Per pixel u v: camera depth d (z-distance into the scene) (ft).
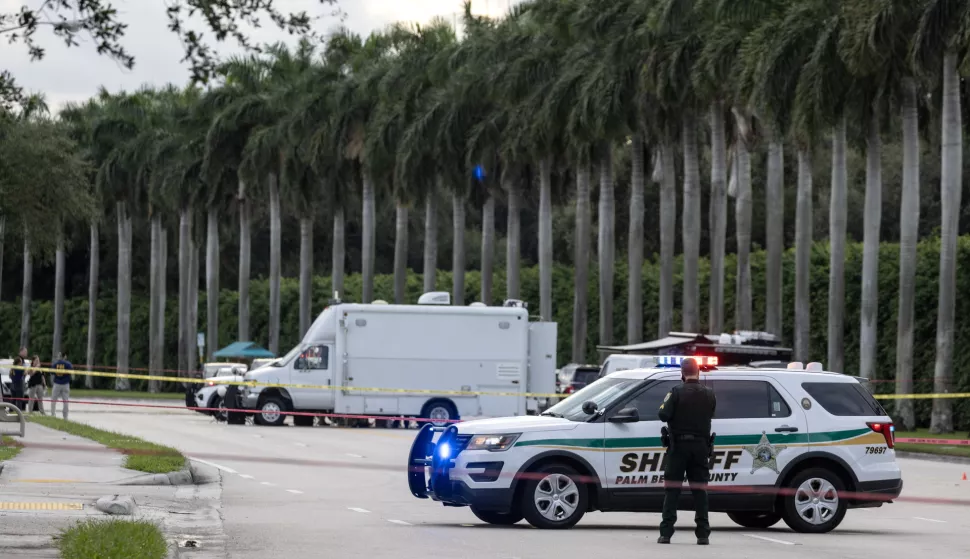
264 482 144.66
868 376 275.18
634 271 350.02
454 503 104.99
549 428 103.19
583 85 328.70
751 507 104.58
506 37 369.71
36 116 302.66
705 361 107.65
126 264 535.19
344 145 419.95
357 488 139.13
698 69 295.89
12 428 201.46
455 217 403.34
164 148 495.41
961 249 281.95
